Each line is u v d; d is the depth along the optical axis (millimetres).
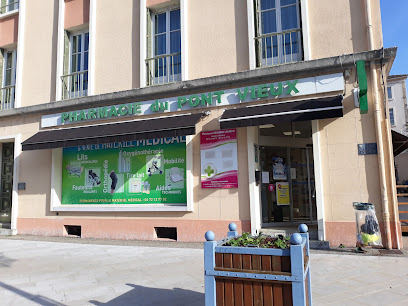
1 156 12945
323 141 8164
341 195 7902
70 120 10859
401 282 5172
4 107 12719
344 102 8047
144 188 10062
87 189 10836
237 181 8805
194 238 9117
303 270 3021
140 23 10484
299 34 8859
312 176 10484
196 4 9938
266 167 9922
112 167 10570
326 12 8539
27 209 11484
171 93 9734
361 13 8234
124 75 10641
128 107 10094
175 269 6355
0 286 5551
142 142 10242
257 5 9352
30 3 12523
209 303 3328
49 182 11211
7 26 12906
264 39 9242
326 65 8047
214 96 9211
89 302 4680
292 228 9195
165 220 9523
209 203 9070
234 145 8930
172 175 9773
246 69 9180
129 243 9320
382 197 7508
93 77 11008
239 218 8711
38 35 12234
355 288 4938
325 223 7965
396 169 32062
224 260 3342
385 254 6992
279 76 8570
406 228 9297
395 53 7555
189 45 9859
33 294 5102
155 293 4988
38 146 10227
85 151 11008
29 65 12219
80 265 6898
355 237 7703
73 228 11078
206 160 9172
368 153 7762
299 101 8203
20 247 9156
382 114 7762
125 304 4562
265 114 7863
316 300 4465
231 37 9445
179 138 9789
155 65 10469
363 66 7527
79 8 11609
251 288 3209
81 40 11781
